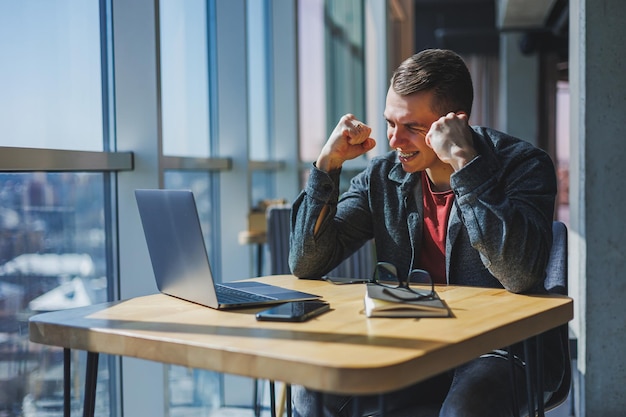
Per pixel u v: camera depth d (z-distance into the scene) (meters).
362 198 2.20
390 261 2.12
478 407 1.65
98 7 2.67
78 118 2.54
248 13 4.61
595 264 3.38
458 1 13.75
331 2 6.32
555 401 1.94
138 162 2.76
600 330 3.38
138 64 2.75
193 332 1.43
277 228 3.25
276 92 5.12
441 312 1.53
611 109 3.36
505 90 11.16
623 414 3.38
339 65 6.64
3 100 2.13
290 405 2.02
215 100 4.02
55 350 2.37
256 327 1.46
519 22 10.39
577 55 3.48
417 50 14.03
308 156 5.61
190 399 3.42
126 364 2.78
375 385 1.18
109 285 2.75
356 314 1.57
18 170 2.08
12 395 2.16
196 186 3.72
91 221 2.62
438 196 2.04
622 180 3.35
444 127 1.81
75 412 2.50
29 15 2.25
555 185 1.92
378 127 6.32
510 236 1.75
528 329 1.55
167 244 1.76
